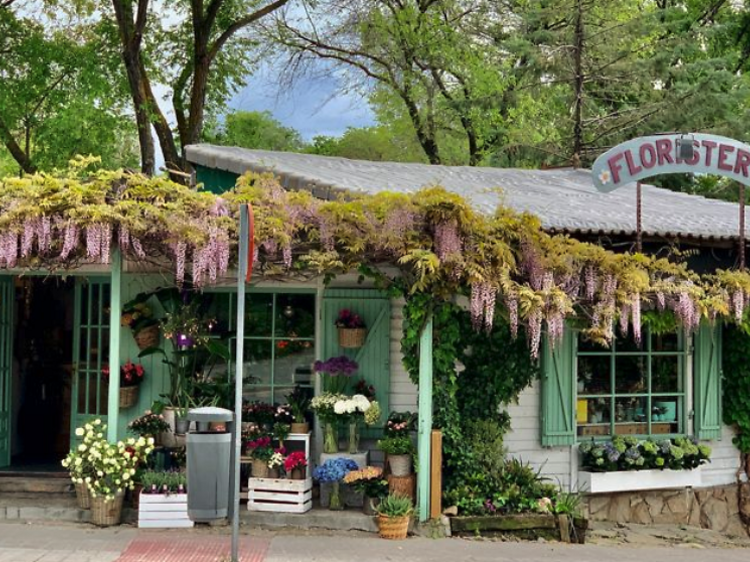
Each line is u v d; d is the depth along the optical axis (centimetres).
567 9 2497
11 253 956
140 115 2381
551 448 1179
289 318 1145
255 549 905
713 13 3081
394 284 1020
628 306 1052
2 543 899
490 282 972
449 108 2753
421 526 999
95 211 934
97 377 1155
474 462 1061
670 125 2478
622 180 1140
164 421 1083
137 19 2336
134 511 1003
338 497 1034
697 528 1227
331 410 1057
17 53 2503
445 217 966
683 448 1208
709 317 1121
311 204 983
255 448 1021
